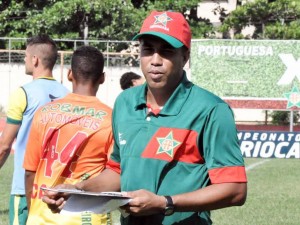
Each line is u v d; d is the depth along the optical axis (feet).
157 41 17.35
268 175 72.43
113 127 18.72
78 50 24.36
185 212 17.47
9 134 27.07
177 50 17.47
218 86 104.78
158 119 17.69
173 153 17.40
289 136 85.15
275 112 118.11
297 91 103.71
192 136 17.40
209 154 17.31
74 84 24.20
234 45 104.01
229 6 160.35
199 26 140.77
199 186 17.49
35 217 23.82
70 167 23.56
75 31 135.64
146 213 16.40
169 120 17.60
